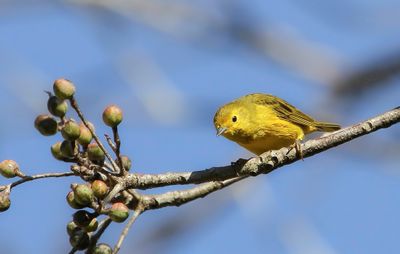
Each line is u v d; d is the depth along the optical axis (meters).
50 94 7.60
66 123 7.51
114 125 7.60
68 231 7.36
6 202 7.38
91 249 7.23
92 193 7.21
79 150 7.78
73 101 7.50
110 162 7.80
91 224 7.23
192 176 8.43
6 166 7.48
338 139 8.88
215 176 8.58
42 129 7.50
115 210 7.18
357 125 8.90
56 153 7.70
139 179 7.98
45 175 7.61
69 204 7.31
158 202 8.52
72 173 7.65
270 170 8.88
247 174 8.77
